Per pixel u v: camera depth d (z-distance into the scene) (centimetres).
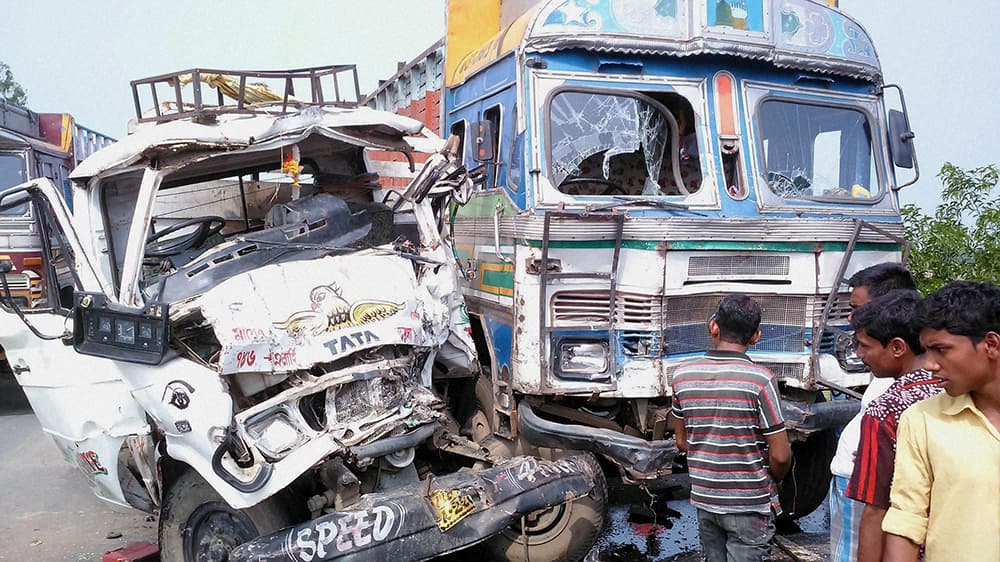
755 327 359
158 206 536
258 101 549
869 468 252
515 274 458
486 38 671
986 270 684
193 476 409
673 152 488
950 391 223
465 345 463
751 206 484
